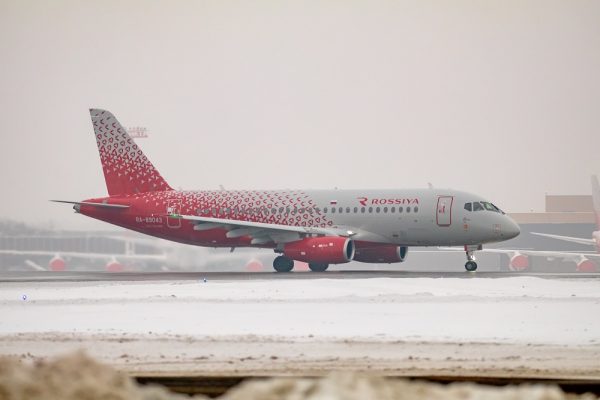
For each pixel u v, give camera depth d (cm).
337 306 15350
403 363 9606
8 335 12369
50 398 5253
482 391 5353
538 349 10675
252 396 5141
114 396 5362
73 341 11650
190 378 8538
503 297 16562
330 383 5194
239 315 14288
